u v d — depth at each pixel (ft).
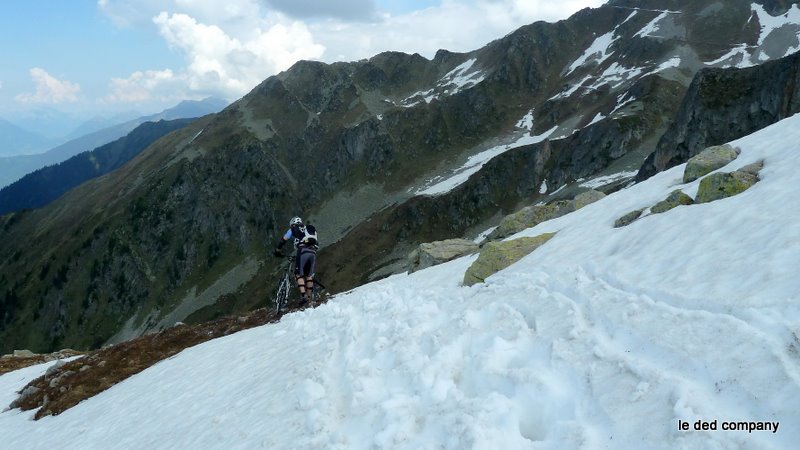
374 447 19.29
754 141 61.57
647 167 400.67
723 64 577.02
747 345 17.25
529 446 16.58
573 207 80.38
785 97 338.13
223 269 590.96
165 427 34.12
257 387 33.65
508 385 20.35
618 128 473.26
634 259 35.37
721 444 13.60
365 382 25.20
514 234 79.77
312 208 643.04
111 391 53.16
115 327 559.79
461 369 23.50
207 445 27.30
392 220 530.68
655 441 14.62
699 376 17.06
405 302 39.11
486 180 520.42
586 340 21.68
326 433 21.89
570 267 35.76
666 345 19.21
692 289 25.80
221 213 635.66
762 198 36.22
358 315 40.50
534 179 506.07
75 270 597.11
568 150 500.33
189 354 55.21
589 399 17.90
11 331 567.18
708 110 373.61
